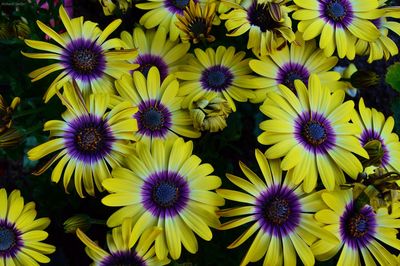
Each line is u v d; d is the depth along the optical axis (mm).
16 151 429
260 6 382
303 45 398
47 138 418
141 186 359
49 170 434
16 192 370
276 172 362
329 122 372
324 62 400
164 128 385
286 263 358
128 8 425
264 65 391
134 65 382
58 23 448
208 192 362
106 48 384
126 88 378
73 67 378
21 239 372
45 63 427
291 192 364
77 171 364
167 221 360
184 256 397
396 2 558
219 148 443
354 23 398
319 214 356
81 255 443
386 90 538
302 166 362
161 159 362
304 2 391
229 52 400
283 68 396
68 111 361
